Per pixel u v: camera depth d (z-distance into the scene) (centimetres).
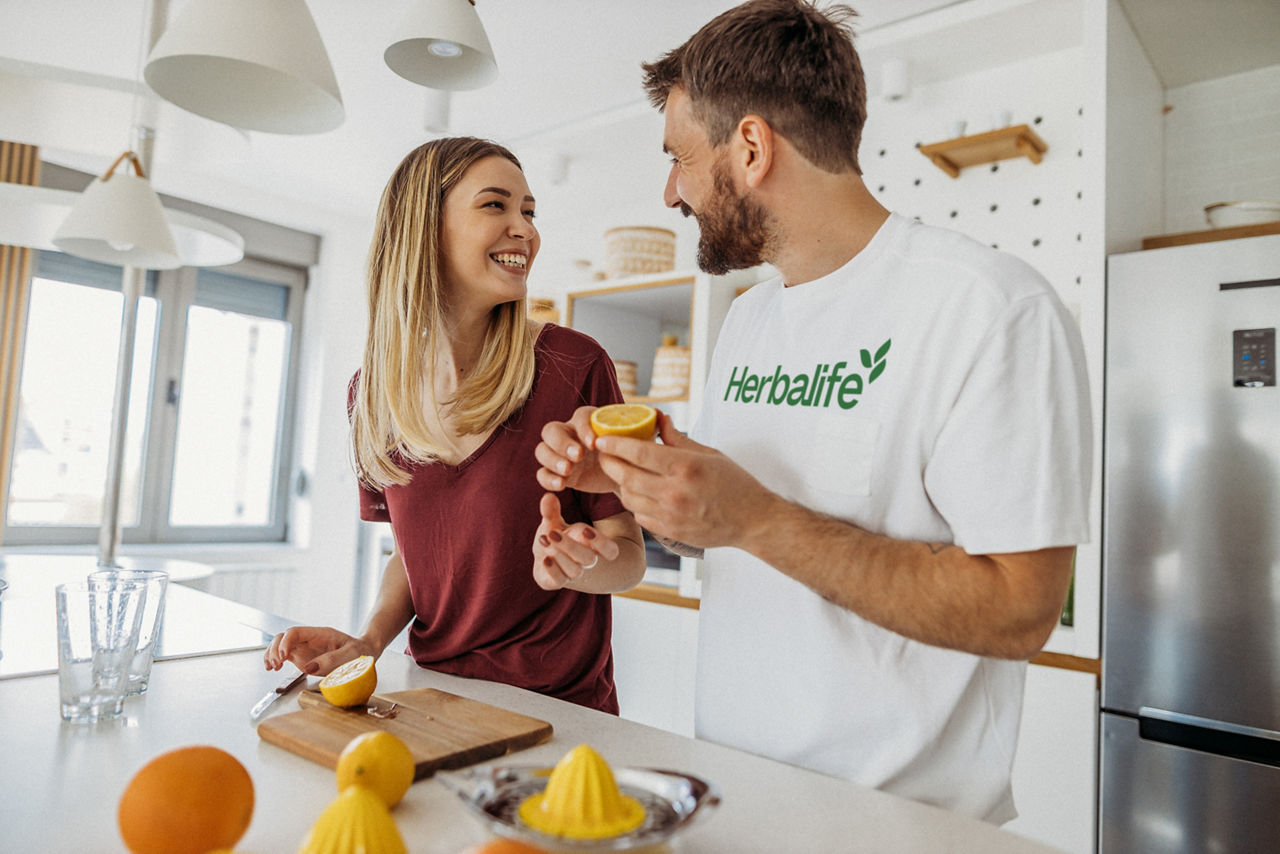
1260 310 187
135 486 396
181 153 196
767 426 99
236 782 53
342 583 440
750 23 90
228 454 430
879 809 68
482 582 119
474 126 330
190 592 165
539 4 246
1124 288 206
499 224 120
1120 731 196
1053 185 254
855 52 94
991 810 85
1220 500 188
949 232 91
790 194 93
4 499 334
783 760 91
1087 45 216
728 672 98
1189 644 189
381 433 124
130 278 216
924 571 77
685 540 79
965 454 80
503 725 81
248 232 419
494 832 47
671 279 309
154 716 86
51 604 152
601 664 125
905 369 88
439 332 128
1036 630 76
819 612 90
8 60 146
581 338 132
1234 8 221
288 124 128
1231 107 251
